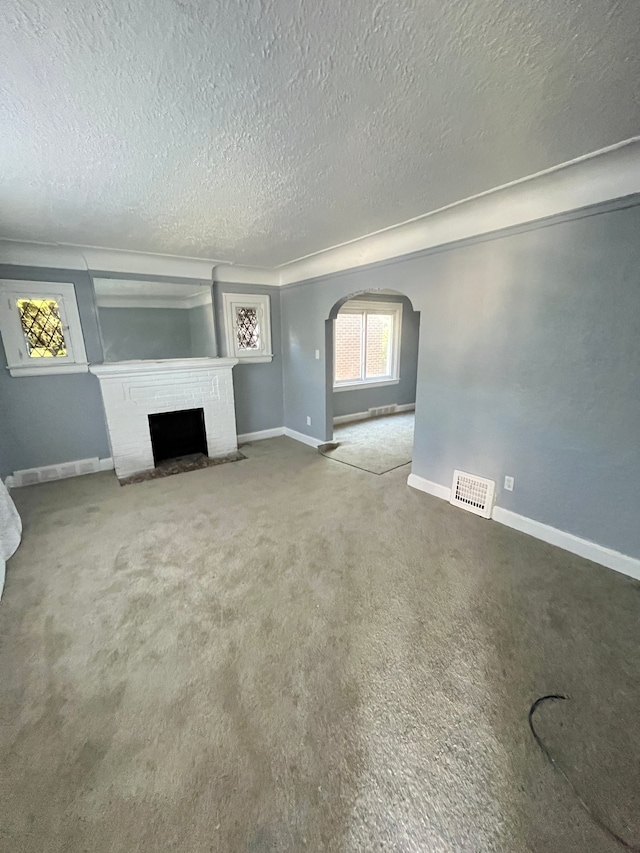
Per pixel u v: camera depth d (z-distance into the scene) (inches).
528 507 103.0
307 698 57.2
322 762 48.6
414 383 267.6
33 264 131.6
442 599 78.3
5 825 42.5
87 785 46.3
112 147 63.2
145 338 156.7
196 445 177.2
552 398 93.9
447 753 49.5
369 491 133.6
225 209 94.8
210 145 63.1
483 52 43.0
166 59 42.9
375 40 40.9
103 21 37.5
